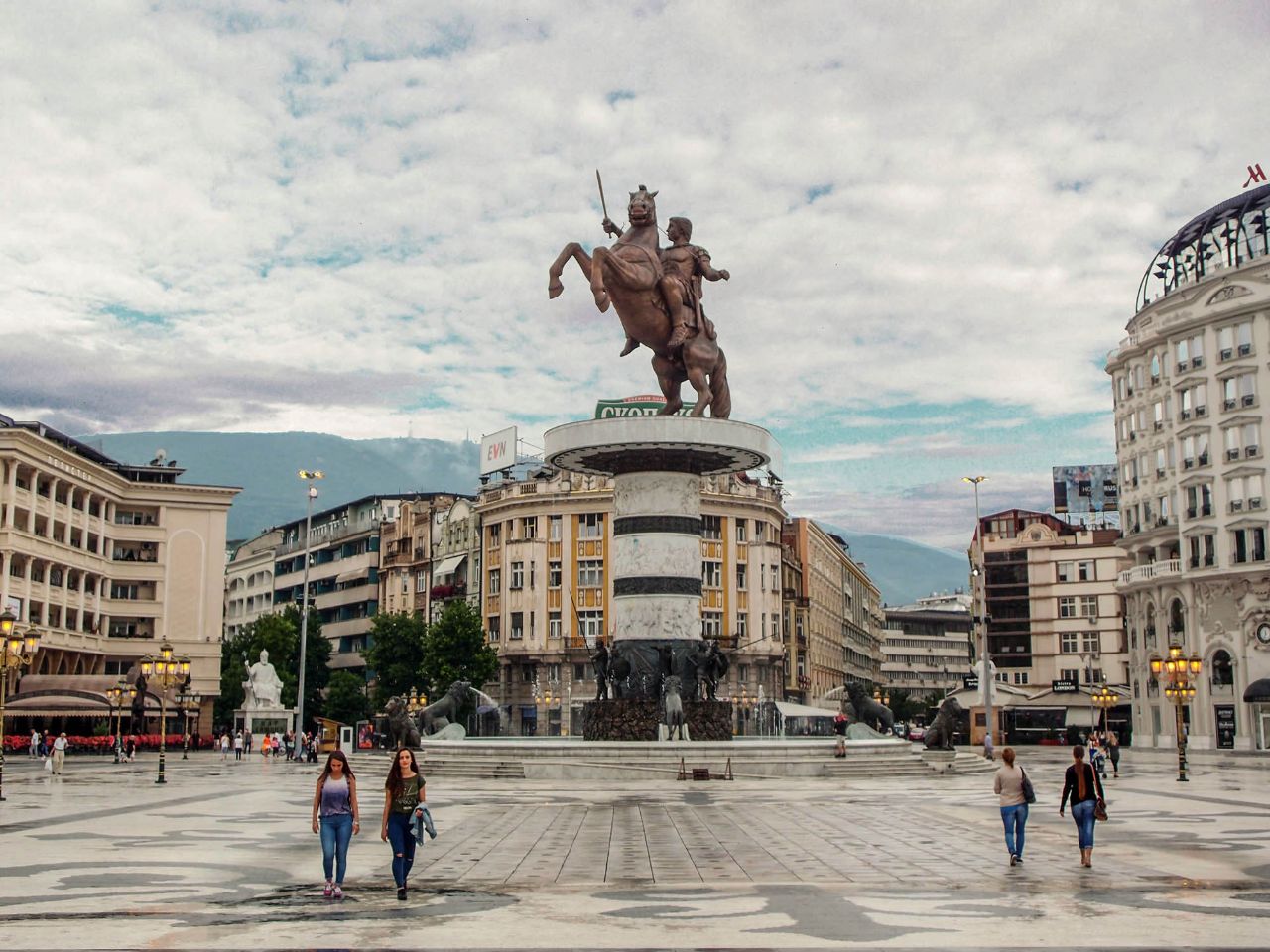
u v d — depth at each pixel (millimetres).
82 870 17688
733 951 11633
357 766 43750
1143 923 13180
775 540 103062
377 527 125188
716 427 41500
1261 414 78938
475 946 11867
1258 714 77688
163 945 11906
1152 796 34594
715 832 23047
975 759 50594
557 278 40719
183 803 31203
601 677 42406
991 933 12562
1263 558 77812
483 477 112750
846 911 14008
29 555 77625
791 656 112688
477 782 37031
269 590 150750
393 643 95438
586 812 27250
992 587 132750
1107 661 122062
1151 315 89062
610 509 96250
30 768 53688
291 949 11711
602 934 12516
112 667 91188
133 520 95000
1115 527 134375
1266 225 81375
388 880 16734
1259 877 17000
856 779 38750
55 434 93562
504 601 99250
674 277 43094
